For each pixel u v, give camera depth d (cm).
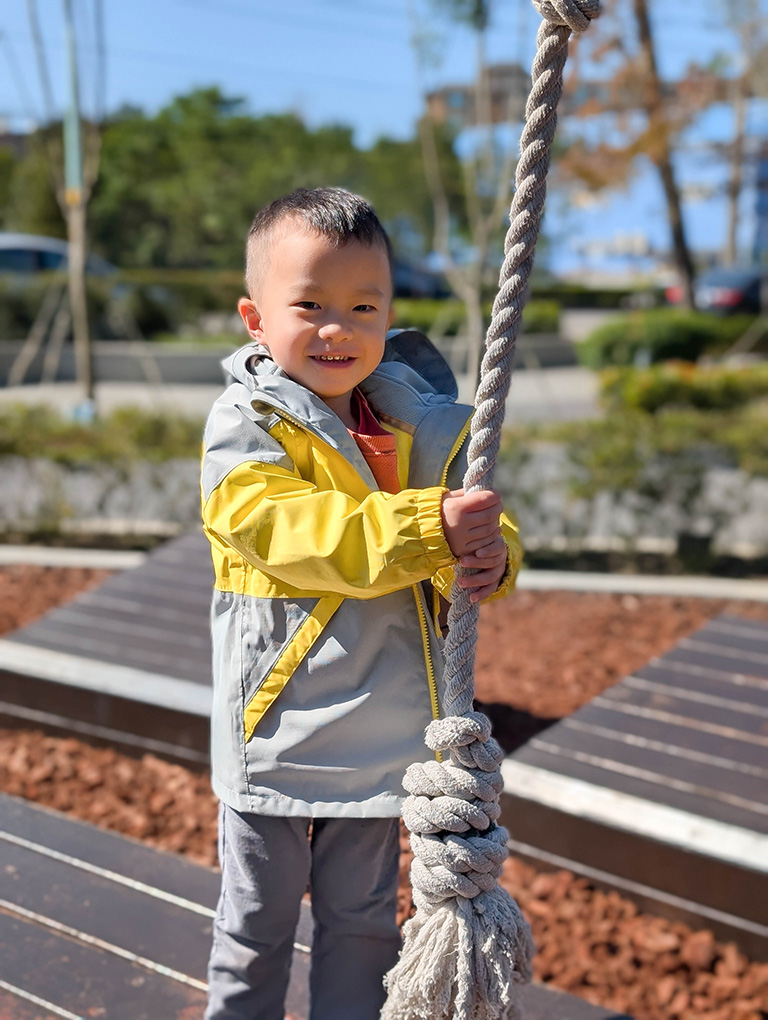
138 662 395
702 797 291
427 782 151
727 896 267
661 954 268
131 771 367
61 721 390
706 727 333
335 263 157
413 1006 155
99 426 762
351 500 155
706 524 668
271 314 163
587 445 650
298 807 162
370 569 147
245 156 2523
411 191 2275
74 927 235
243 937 174
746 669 376
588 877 290
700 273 2567
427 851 150
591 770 307
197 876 257
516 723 370
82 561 612
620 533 642
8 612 518
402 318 1816
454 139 2289
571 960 269
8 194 2547
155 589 476
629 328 1725
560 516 650
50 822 282
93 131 1072
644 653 449
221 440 163
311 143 2605
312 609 162
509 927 152
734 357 1730
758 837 269
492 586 153
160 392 1488
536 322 1980
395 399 177
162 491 708
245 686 165
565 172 1133
